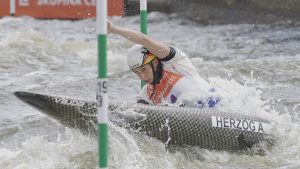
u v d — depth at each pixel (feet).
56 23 221.66
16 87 124.26
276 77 130.41
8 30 202.28
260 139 79.56
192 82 79.10
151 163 70.74
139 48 77.10
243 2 239.50
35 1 226.79
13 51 160.97
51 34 197.98
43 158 71.26
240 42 192.24
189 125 74.64
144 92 80.79
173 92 78.59
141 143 73.36
